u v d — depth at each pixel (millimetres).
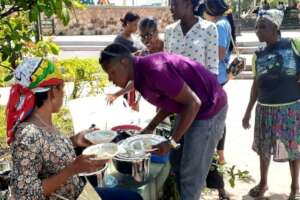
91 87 6609
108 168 3131
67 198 2180
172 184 3295
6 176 2604
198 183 3109
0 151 4508
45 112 2107
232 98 8148
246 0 21391
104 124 3613
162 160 3176
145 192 2857
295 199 3785
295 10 20047
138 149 2781
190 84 2824
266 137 3689
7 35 3514
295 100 3539
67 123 5941
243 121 4027
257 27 3535
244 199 3900
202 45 3693
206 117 2918
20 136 1972
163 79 2584
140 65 2639
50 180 1995
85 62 6910
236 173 4148
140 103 4855
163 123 3619
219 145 4211
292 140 3588
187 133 2984
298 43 3453
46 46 3975
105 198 2471
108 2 22250
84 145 2789
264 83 3578
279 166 4590
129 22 5039
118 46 2635
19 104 2037
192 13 3713
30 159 1955
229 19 4352
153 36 4340
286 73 3465
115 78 2656
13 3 3174
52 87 2078
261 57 3588
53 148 2029
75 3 3285
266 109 3639
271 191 4051
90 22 19891
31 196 1935
